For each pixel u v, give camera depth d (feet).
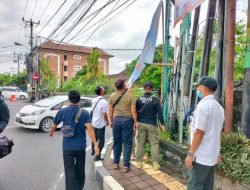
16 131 36.22
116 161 18.22
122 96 17.56
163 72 23.98
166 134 20.81
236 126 19.36
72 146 13.85
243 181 12.75
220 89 19.16
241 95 19.31
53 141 30.30
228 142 14.65
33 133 35.04
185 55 20.47
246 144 14.76
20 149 26.30
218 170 14.02
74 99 14.21
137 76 25.12
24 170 20.02
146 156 20.83
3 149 16.25
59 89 113.39
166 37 23.76
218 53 19.33
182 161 17.38
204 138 10.51
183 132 20.75
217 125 10.61
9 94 115.55
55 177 18.63
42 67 118.32
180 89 20.81
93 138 14.34
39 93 102.32
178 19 19.95
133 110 17.44
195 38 22.15
